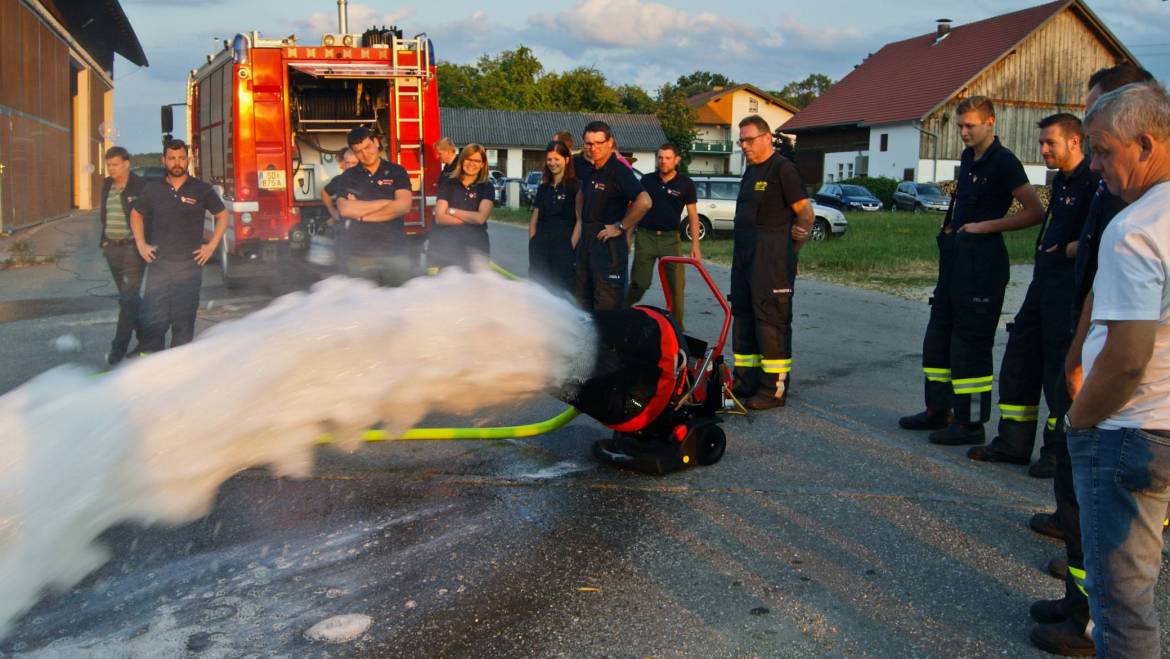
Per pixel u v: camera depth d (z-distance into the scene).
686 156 65.12
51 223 24.97
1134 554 2.57
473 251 7.91
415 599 3.57
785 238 6.22
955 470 5.12
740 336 6.52
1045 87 44.44
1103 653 2.64
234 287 11.79
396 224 7.16
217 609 3.47
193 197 6.64
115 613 3.43
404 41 11.41
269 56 11.10
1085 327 3.14
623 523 4.33
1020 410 5.16
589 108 73.88
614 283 6.84
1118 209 3.18
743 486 4.83
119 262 7.08
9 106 20.39
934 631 3.39
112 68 42.66
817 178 51.53
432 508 4.49
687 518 4.40
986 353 5.50
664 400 4.77
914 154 43.72
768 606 3.55
